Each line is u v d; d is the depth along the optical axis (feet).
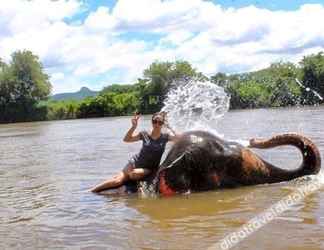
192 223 24.45
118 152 58.90
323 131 67.72
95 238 22.77
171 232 23.04
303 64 197.26
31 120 303.68
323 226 22.36
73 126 168.66
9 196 34.53
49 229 24.86
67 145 78.89
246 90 192.95
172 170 32.14
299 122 92.07
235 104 195.42
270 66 194.59
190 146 32.60
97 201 30.96
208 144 32.81
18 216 28.17
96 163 49.39
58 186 37.24
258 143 34.88
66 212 28.43
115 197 31.89
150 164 33.88
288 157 42.93
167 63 273.33
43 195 34.06
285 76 194.08
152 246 21.15
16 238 23.57
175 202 29.60
